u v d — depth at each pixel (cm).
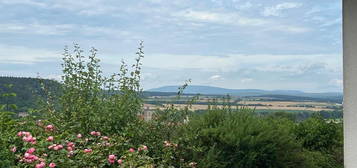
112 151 611
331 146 881
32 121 675
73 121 675
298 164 719
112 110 683
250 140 660
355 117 606
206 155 653
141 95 724
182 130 692
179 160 661
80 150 587
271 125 714
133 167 579
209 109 723
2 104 671
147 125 684
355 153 605
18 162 557
